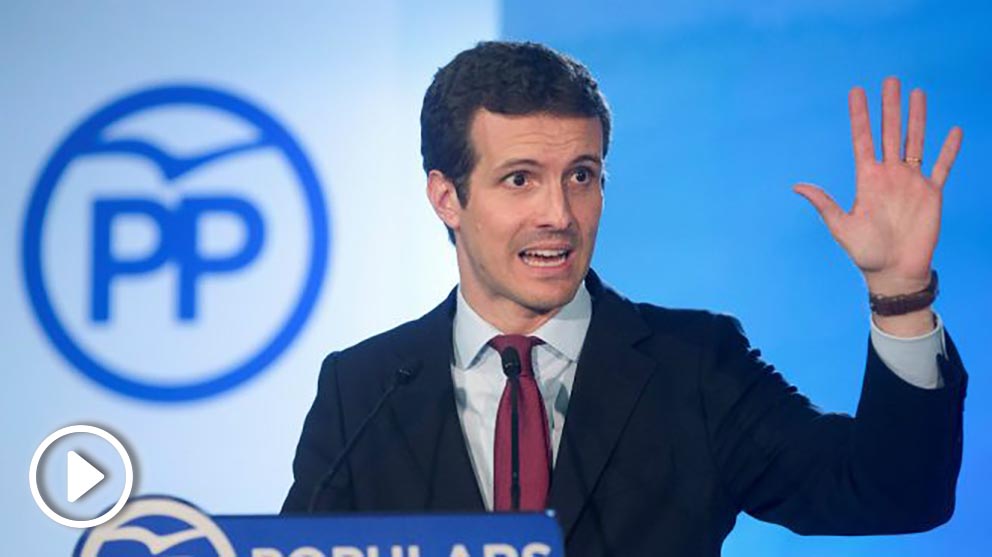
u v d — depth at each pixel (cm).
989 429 1153
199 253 1312
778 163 1211
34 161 1352
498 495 731
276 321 1291
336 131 1303
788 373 1196
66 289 1331
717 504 749
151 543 610
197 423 1295
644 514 734
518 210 730
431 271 1273
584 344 774
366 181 1292
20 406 1323
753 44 1222
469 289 781
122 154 1339
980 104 1173
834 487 724
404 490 752
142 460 1295
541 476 732
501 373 769
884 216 683
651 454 748
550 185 727
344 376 810
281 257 1296
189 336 1305
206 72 1335
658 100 1234
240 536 603
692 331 793
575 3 1259
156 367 1306
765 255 1207
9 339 1334
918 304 681
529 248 732
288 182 1303
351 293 1281
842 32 1206
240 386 1291
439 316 803
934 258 1173
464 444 754
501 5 1280
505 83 730
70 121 1352
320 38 1316
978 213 1166
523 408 741
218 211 1315
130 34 1350
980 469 1153
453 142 748
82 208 1339
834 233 688
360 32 1311
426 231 1279
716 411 763
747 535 1196
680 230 1222
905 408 683
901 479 695
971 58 1177
